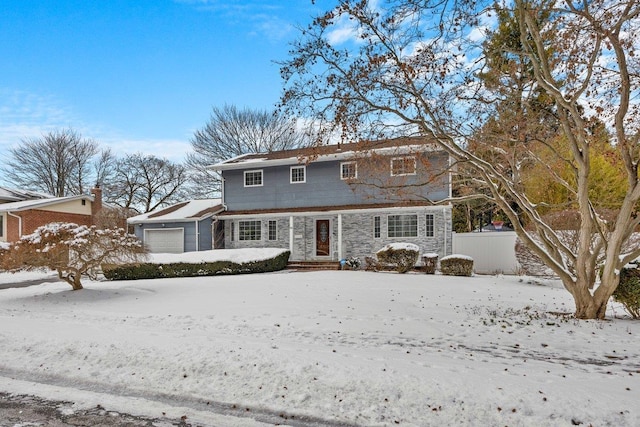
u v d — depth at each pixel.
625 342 7.09
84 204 30.94
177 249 22.44
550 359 6.11
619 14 7.76
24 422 4.24
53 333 7.23
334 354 5.89
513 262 18.73
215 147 38.62
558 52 8.59
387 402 4.36
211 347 6.10
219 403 4.62
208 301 11.68
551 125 10.30
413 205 19.02
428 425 3.94
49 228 13.61
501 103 9.80
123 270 18.64
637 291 8.80
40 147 40.97
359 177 15.78
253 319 9.24
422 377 4.80
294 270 19.81
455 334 7.76
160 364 5.60
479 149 10.27
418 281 14.90
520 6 7.76
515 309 10.26
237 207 23.17
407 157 12.35
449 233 19.25
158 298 12.62
